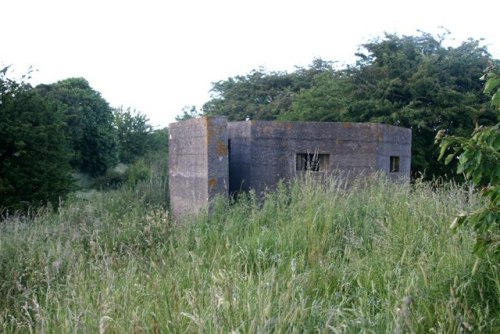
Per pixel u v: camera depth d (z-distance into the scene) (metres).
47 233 6.82
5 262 5.88
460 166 3.59
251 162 8.99
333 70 28.94
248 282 4.18
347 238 5.59
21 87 13.09
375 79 20.31
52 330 3.84
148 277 4.52
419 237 5.38
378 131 9.51
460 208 5.80
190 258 5.62
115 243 6.61
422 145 17.97
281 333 3.30
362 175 9.16
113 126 37.47
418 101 18.48
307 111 19.62
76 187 13.73
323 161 9.41
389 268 4.58
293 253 5.54
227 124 8.61
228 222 6.97
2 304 4.89
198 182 8.78
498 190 3.50
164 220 7.19
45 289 5.17
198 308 3.72
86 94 36.12
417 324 3.59
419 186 7.45
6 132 11.70
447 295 3.97
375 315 3.91
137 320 3.38
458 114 18.45
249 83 34.31
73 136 32.97
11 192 11.49
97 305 3.98
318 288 4.42
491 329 3.65
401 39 21.83
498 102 3.52
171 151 10.07
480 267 4.24
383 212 6.39
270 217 7.12
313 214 6.37
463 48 21.11
